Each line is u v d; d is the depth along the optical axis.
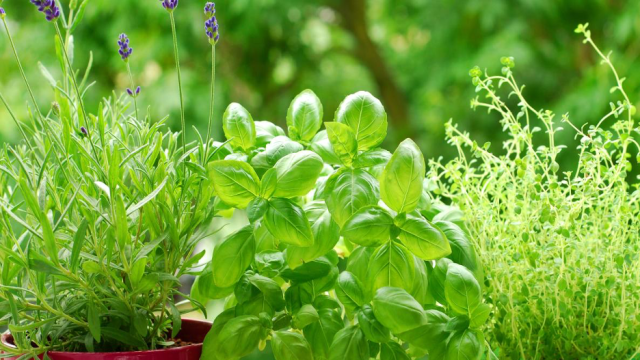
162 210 0.59
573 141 2.95
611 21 3.52
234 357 0.56
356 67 4.46
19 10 3.68
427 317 0.56
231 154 0.63
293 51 3.90
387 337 0.56
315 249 0.59
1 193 0.61
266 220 0.56
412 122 3.97
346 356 0.56
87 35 3.37
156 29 3.34
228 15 3.37
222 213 0.74
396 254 0.57
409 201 0.55
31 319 0.57
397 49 4.49
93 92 3.35
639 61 2.93
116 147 0.54
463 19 3.60
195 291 0.70
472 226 0.66
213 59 0.60
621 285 0.62
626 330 0.59
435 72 3.64
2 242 0.57
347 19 4.03
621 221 0.64
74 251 0.53
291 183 0.56
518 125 0.66
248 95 3.76
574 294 0.62
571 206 0.63
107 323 0.61
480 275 0.61
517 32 3.37
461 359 0.54
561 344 0.63
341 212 0.57
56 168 0.62
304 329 0.60
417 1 3.70
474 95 3.54
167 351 0.57
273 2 3.33
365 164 0.60
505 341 0.64
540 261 0.63
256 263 0.62
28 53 3.46
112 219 0.54
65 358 0.55
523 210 0.65
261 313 0.58
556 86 3.53
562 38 3.70
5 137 2.99
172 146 0.66
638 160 0.63
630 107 0.64
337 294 0.58
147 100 3.18
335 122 0.58
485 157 0.69
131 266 0.55
